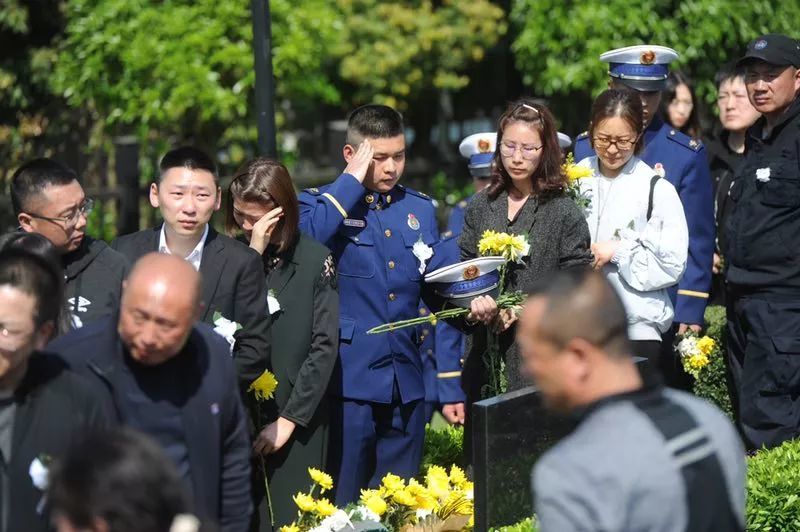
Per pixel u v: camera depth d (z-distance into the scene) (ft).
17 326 17.92
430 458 33.27
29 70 68.39
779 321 32.89
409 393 30.25
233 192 27.84
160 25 59.47
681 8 62.90
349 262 29.96
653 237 31.12
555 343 16.14
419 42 78.38
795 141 32.63
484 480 24.23
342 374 29.66
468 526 28.91
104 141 66.18
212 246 25.82
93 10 61.26
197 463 19.35
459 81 79.82
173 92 59.06
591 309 16.06
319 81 69.87
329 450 29.76
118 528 13.78
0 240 21.74
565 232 28.55
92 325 19.95
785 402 33.04
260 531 27.73
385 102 79.15
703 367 35.94
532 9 66.80
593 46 63.72
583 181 31.91
